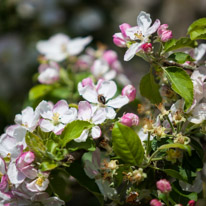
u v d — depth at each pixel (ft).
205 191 4.12
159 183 3.63
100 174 3.77
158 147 3.74
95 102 3.81
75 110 3.77
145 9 10.14
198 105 3.76
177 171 3.73
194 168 3.75
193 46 3.87
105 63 4.54
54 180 3.82
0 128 5.30
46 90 4.50
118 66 4.64
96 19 7.03
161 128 3.73
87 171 3.77
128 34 3.81
